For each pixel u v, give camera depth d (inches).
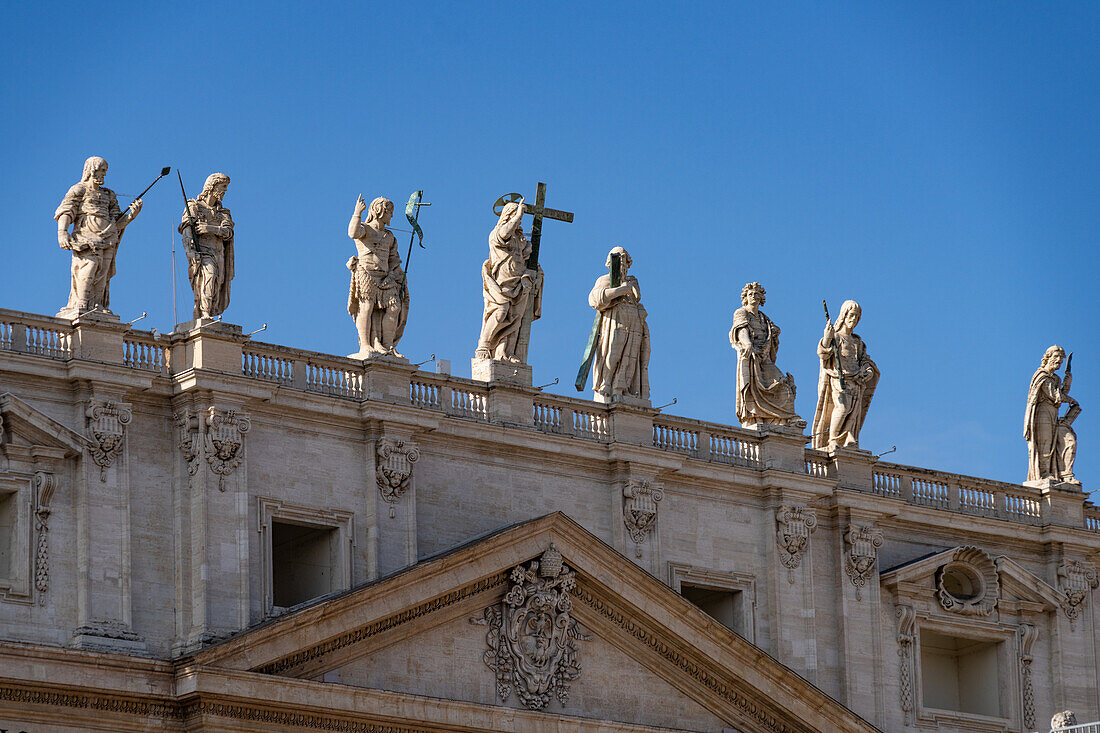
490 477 4335.6
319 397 4136.3
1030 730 4906.5
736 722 4419.3
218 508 3981.3
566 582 4259.4
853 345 4881.9
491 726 4077.3
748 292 4776.1
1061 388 5147.6
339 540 4138.8
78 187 4035.4
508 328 4448.8
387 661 4060.0
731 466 4589.1
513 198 4503.0
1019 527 5007.4
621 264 4562.0
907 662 4768.7
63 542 3882.9
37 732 3713.1
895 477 4884.4
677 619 4318.4
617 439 4468.5
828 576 4707.2
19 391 3892.7
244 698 3821.4
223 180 4146.2
